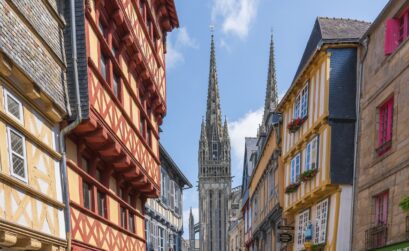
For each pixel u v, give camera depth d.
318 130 14.77
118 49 12.08
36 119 7.92
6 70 6.71
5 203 6.59
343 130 13.80
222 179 103.56
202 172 103.94
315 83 15.31
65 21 9.27
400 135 10.63
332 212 13.84
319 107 14.66
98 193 11.20
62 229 8.59
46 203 7.98
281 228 18.28
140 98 14.87
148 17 15.43
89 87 9.21
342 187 13.52
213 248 100.62
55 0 8.98
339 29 16.14
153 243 20.58
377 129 12.12
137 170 12.84
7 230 6.50
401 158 10.48
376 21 12.16
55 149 8.64
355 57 14.16
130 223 14.52
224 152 104.75
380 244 11.28
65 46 9.16
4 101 6.83
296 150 17.53
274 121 21.41
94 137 9.87
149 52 14.91
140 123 14.41
